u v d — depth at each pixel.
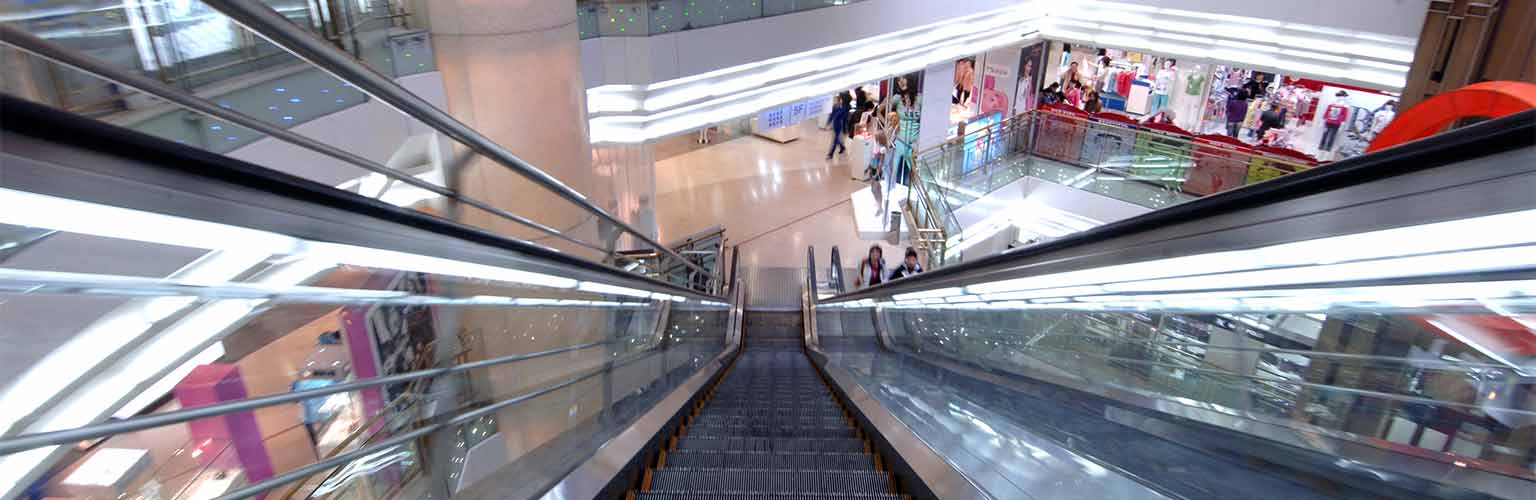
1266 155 9.52
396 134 4.64
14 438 0.92
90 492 1.55
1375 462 1.58
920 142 12.50
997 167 11.81
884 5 10.45
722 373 5.94
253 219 1.30
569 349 3.49
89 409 1.55
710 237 10.60
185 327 1.88
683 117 9.08
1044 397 3.23
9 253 1.57
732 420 4.04
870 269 9.53
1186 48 11.35
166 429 1.80
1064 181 11.70
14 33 0.84
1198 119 15.15
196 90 3.25
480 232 2.19
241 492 1.44
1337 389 1.97
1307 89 13.59
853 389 4.35
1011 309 4.55
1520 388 1.37
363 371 2.79
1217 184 9.93
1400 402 1.71
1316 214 1.60
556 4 5.83
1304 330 2.17
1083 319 3.82
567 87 6.08
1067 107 12.23
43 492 1.45
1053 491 2.15
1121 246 2.50
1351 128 13.06
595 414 3.47
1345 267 1.65
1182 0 11.16
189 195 1.13
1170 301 2.61
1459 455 1.46
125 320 1.66
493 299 2.71
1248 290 2.08
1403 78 9.19
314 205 1.43
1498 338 1.42
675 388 4.34
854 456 3.13
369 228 1.66
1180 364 2.80
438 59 5.37
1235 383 2.43
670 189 13.55
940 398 4.04
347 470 2.32
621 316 6.09
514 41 5.52
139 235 1.13
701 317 8.09
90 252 1.68
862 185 13.78
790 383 5.70
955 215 11.24
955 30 11.64
